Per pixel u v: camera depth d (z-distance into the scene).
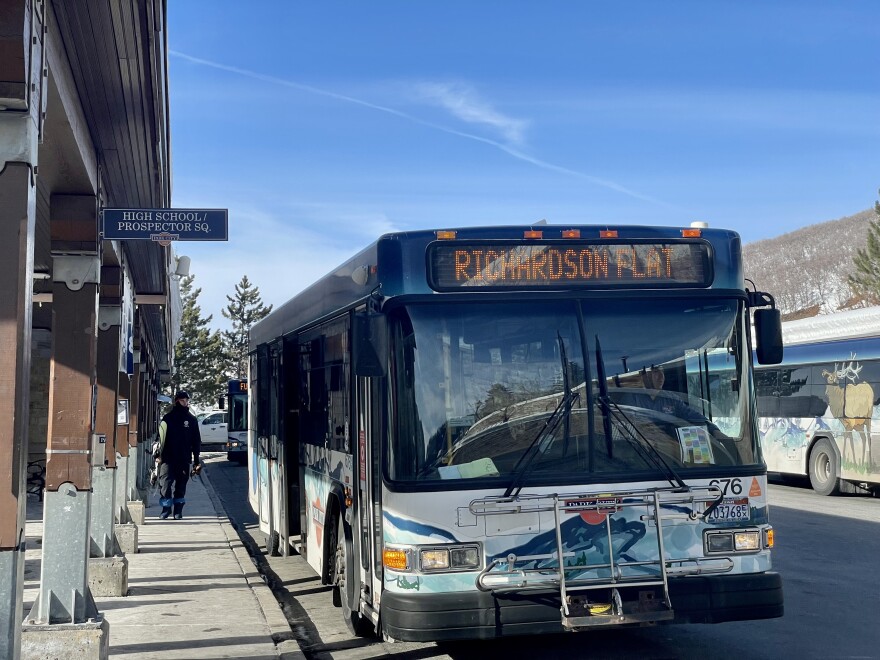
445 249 6.61
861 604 9.19
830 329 19.59
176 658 7.33
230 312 93.44
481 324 6.56
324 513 8.93
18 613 4.75
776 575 6.59
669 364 6.72
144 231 8.30
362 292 7.20
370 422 6.84
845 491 19.39
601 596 6.27
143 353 25.34
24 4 4.80
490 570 6.24
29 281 4.88
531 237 6.70
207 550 13.49
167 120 8.84
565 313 6.66
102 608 9.30
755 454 6.78
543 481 6.36
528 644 7.95
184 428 18.06
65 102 6.56
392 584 6.32
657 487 6.49
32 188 4.98
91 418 7.46
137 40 6.46
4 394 4.77
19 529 4.75
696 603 6.39
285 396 11.23
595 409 6.54
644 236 6.86
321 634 8.66
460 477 6.33
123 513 13.50
